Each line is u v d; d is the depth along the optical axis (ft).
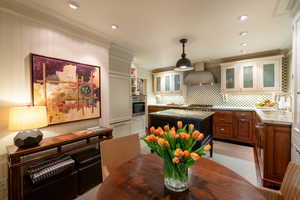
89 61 8.16
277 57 10.99
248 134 11.62
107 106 9.27
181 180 2.89
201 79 14.65
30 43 5.86
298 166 3.14
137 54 12.17
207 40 9.11
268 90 11.46
